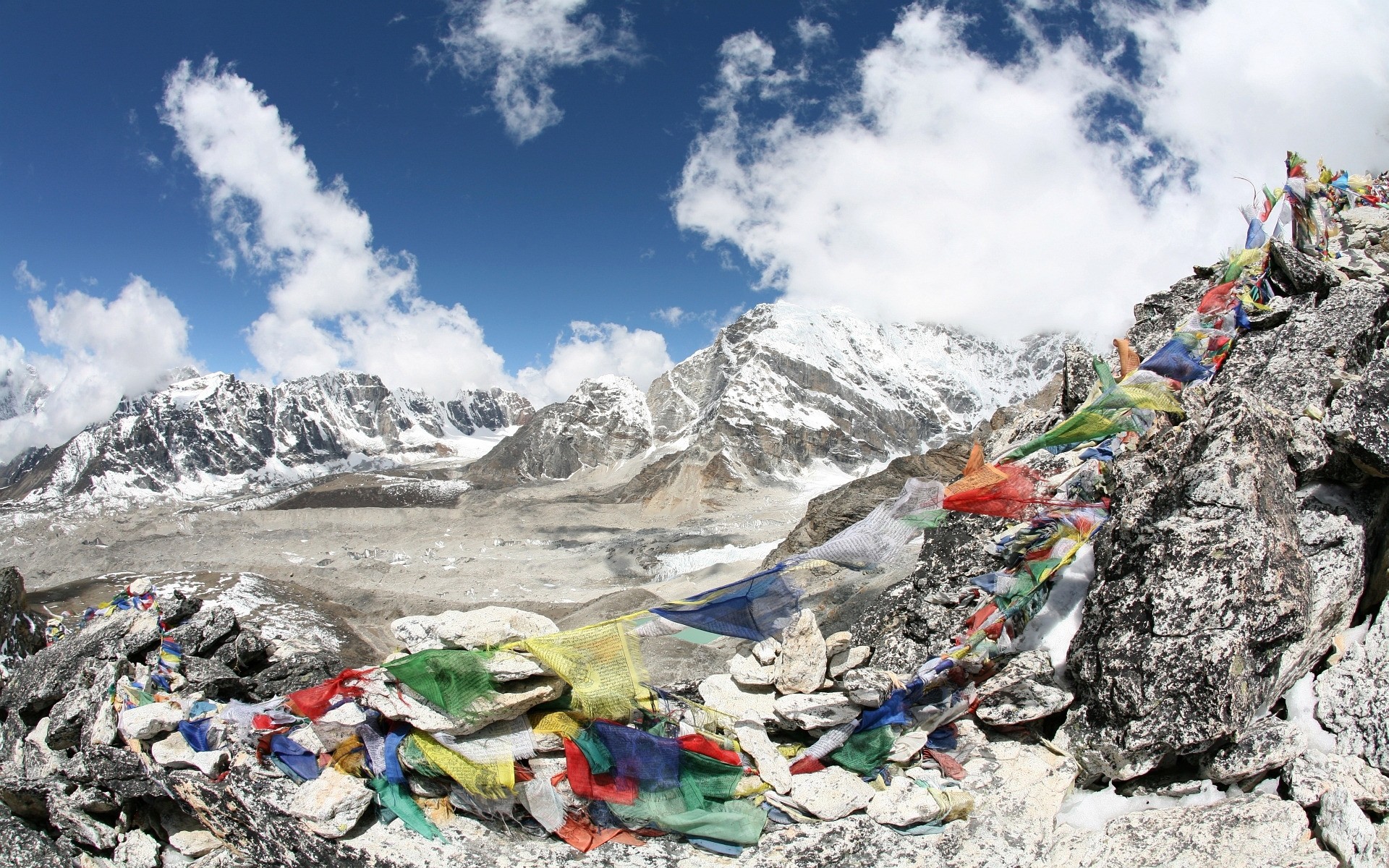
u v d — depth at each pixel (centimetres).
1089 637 721
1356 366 886
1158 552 679
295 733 739
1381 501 739
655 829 662
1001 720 734
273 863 689
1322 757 639
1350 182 1527
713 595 750
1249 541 652
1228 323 1002
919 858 627
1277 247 1045
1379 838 595
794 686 763
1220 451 700
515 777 663
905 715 719
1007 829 646
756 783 689
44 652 909
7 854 802
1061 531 817
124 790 775
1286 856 597
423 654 672
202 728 767
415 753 680
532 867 629
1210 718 631
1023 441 1175
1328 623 702
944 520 957
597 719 674
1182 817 638
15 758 854
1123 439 957
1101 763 683
